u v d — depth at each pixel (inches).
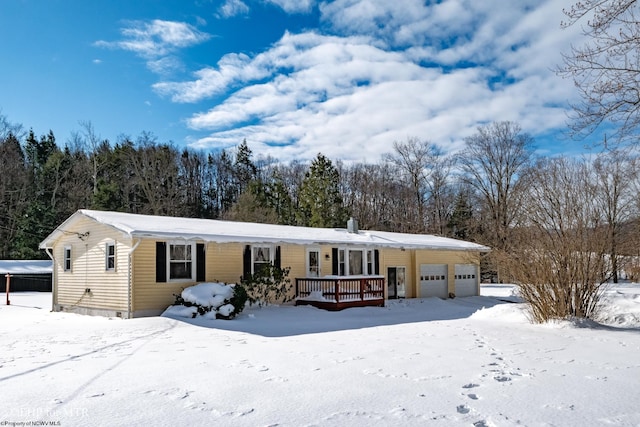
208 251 713.6
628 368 313.4
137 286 633.6
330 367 312.0
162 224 696.4
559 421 202.8
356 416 207.9
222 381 271.9
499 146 1638.8
